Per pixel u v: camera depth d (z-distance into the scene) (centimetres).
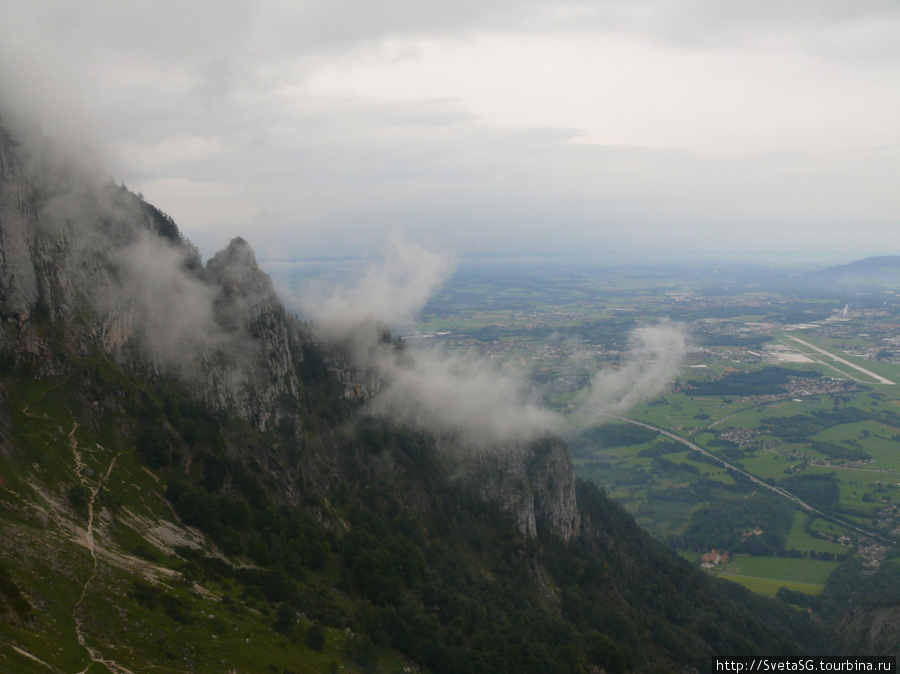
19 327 15188
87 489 13588
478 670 15900
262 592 14512
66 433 14575
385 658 15300
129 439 15950
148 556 13112
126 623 10988
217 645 11688
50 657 9319
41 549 11294
